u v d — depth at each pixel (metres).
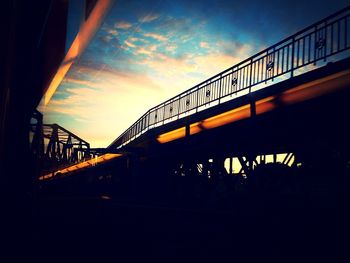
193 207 14.34
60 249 7.35
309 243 7.79
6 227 7.86
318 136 10.09
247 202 12.61
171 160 21.06
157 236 9.59
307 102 9.15
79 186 31.98
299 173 10.62
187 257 7.27
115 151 24.11
